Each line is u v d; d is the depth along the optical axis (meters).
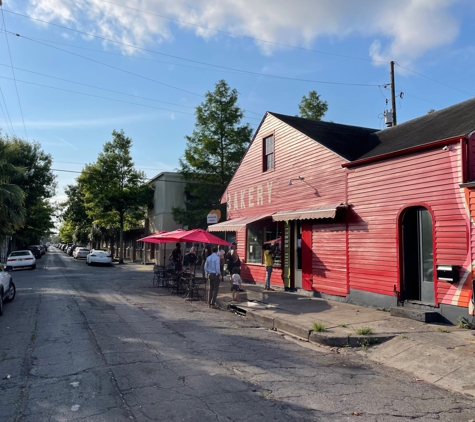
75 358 6.29
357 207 11.13
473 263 7.96
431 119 11.81
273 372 5.93
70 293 14.09
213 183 26.70
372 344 7.57
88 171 33.88
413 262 9.66
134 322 9.18
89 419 4.18
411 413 4.57
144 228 38.78
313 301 11.87
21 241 47.31
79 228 54.50
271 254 14.79
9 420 4.15
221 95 25.91
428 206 8.96
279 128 15.59
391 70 22.59
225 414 4.37
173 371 5.76
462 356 6.23
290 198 14.59
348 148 12.80
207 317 10.25
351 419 4.36
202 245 27.48
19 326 8.62
